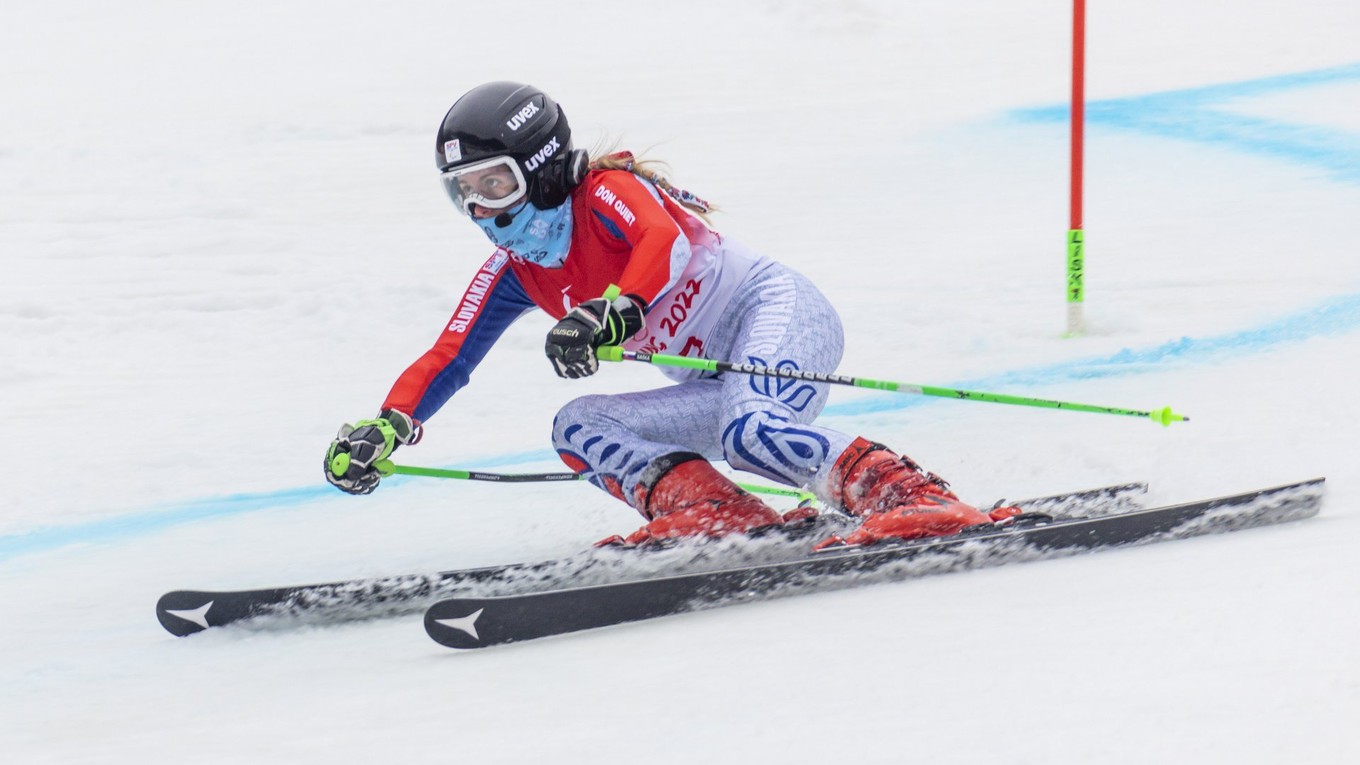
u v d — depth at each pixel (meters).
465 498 17.05
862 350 23.52
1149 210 33.44
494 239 12.93
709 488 12.38
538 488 17.33
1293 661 8.53
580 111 50.06
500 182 12.46
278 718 9.55
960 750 7.78
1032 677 8.76
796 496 14.85
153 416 22.23
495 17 65.75
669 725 8.57
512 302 13.84
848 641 9.89
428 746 8.63
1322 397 17.59
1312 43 56.59
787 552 12.18
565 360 11.75
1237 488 14.27
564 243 12.99
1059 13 66.94
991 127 44.75
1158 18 64.75
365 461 12.88
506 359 24.52
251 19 67.00
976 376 21.31
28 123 50.03
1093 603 10.20
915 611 10.47
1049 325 24.08
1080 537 11.86
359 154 44.75
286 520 16.56
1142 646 9.10
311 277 31.11
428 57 60.16
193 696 10.36
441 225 36.00
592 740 8.45
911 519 11.83
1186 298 24.98
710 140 44.81
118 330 27.42
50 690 10.91
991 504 14.67
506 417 21.16
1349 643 8.76
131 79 57.38
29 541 16.28
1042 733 7.88
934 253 30.83
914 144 42.84
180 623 12.04
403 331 26.98
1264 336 21.70
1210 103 46.25
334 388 23.56
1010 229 32.69
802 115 48.16
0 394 23.83
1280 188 34.31
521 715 9.02
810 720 8.43
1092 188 36.34
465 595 12.10
